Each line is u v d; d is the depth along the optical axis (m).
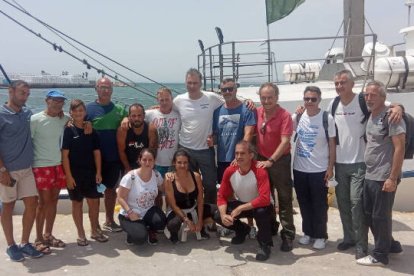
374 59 7.37
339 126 5.21
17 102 4.98
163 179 5.88
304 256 5.28
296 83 11.33
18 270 4.95
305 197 5.52
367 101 4.70
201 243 5.74
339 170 5.27
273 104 5.30
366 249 5.10
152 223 5.55
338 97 5.28
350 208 5.34
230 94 5.64
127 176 5.56
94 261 5.19
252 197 5.39
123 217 5.59
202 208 5.73
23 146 5.07
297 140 5.49
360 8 9.57
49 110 5.31
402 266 4.94
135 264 5.11
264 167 5.27
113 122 5.92
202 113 5.84
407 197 7.11
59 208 7.07
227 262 5.14
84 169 5.52
